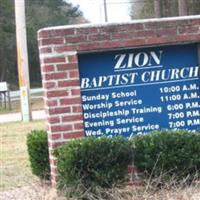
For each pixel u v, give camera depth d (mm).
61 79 9852
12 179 12477
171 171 9383
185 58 10297
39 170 10961
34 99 53938
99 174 9070
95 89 10086
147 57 10211
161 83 10258
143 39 10047
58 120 9852
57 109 9852
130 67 10172
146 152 9391
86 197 9039
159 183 9188
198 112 10328
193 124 10328
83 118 10008
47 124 10086
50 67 9828
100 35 9930
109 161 9133
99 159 9102
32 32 83938
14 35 79688
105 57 10094
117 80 10141
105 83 10117
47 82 9828
